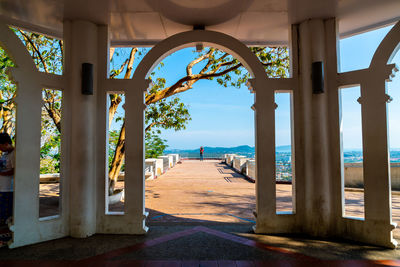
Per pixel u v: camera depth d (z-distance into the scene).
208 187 9.66
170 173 14.91
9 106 7.93
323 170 4.08
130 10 4.08
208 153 34.16
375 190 3.75
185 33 4.39
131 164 4.23
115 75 7.92
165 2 3.85
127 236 4.09
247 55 4.36
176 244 3.75
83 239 3.95
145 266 3.04
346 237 3.99
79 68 4.14
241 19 4.53
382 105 3.73
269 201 4.25
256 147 4.32
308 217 4.15
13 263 3.12
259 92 4.32
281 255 3.36
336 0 3.76
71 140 4.11
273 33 5.23
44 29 4.74
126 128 4.26
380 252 3.46
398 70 3.74
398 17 4.39
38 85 3.86
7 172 4.38
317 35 4.22
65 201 4.07
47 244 3.73
